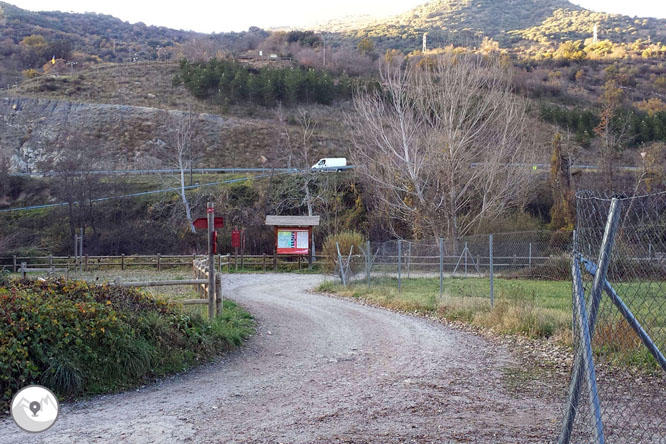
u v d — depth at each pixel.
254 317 14.72
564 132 63.81
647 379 7.21
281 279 30.16
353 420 6.27
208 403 7.18
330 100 80.81
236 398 7.41
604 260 4.30
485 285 20.69
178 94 82.31
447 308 14.90
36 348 7.53
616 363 7.33
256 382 8.33
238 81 79.88
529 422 6.12
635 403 6.57
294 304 18.12
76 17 188.38
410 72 35.84
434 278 24.86
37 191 51.28
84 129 65.75
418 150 32.88
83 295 9.18
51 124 66.12
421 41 155.62
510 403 6.89
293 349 10.90
